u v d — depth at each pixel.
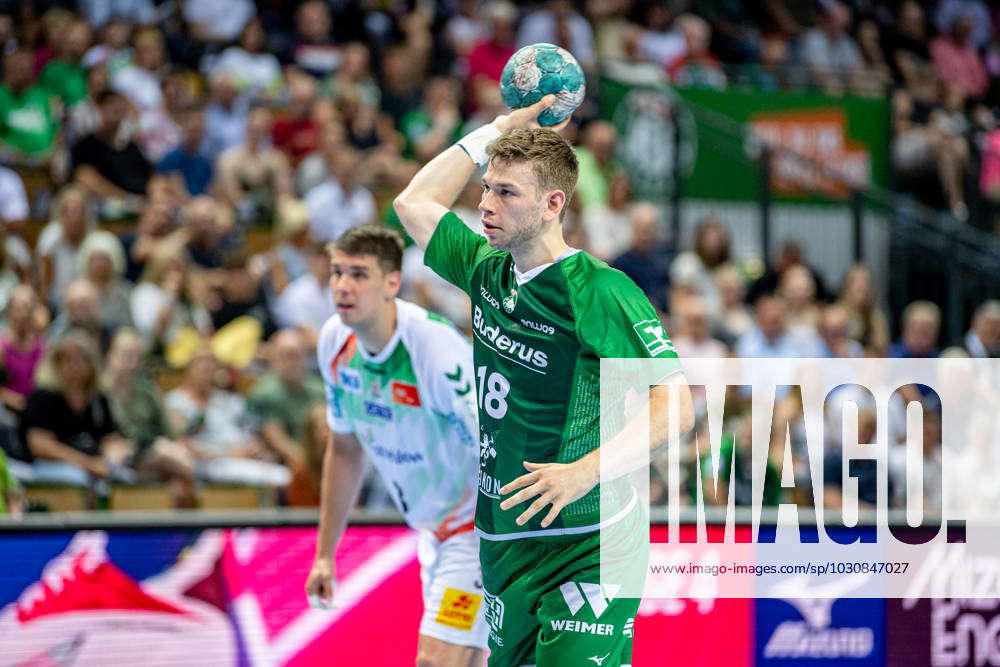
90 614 14.45
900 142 33.75
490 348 10.54
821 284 29.23
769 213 30.36
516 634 10.84
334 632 15.38
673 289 27.17
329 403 13.17
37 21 30.33
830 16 38.53
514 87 11.23
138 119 28.69
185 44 31.78
